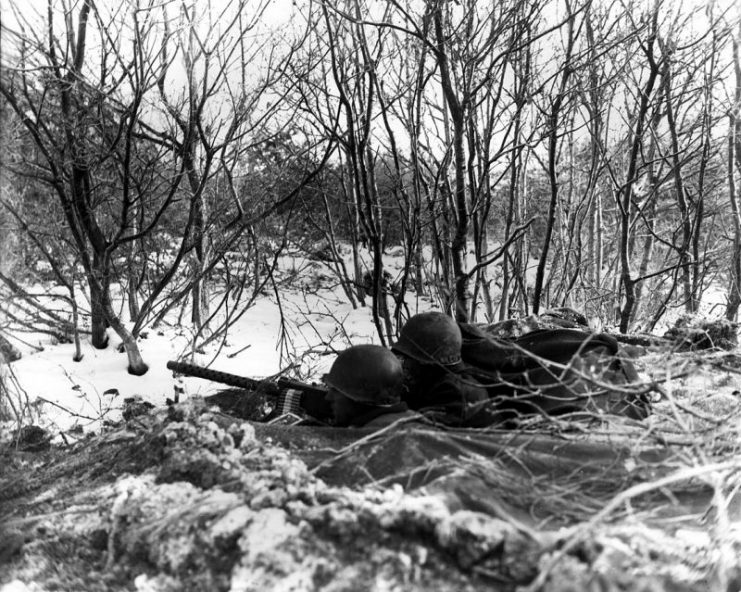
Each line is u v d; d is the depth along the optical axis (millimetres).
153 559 2332
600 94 6730
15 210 4852
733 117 7820
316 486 2447
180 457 2672
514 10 5430
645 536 2283
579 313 4910
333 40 5879
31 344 6109
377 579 2115
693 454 2555
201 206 6598
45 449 3998
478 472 2467
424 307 9719
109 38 5309
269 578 2154
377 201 6621
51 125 5477
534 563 2078
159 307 7836
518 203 8047
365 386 2883
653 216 8180
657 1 6078
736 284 8055
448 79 5047
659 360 3264
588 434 2604
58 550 2480
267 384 3766
